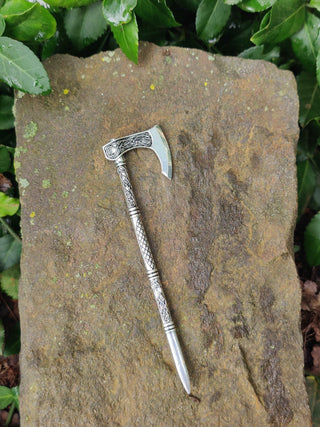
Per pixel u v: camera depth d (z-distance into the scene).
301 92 0.31
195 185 0.27
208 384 0.25
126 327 0.25
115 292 0.25
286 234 0.26
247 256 0.26
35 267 0.25
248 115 0.27
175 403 0.24
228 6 0.29
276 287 0.26
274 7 0.27
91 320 0.25
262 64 0.27
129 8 0.25
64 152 0.26
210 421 0.24
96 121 0.27
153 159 0.27
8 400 0.30
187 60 0.28
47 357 0.24
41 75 0.25
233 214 0.26
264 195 0.27
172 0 0.31
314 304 0.32
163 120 0.27
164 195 0.26
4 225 0.31
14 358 0.32
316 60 0.28
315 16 0.28
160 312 0.25
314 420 0.29
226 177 0.27
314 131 0.33
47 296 0.25
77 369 0.24
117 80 0.27
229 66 0.28
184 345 0.25
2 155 0.30
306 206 0.34
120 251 0.26
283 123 0.27
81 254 0.26
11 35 0.26
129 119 0.27
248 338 0.25
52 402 0.24
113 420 0.24
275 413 0.24
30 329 0.25
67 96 0.27
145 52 0.28
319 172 0.34
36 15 0.25
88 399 0.24
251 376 0.25
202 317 0.25
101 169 0.26
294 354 0.25
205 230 0.26
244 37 0.33
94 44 0.30
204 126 0.27
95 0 0.28
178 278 0.26
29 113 0.27
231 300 0.25
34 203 0.26
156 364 0.25
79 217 0.26
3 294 0.33
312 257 0.31
